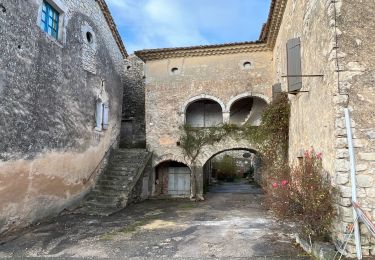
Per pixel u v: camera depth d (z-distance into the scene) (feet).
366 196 16.06
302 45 23.94
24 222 25.13
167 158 44.65
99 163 39.27
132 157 43.65
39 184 26.89
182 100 45.42
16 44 23.82
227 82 44.70
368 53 16.96
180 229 24.95
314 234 17.75
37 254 19.01
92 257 18.34
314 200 17.29
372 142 16.39
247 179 77.87
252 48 44.21
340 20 17.20
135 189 38.93
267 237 21.83
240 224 26.43
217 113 49.90
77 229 25.08
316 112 20.25
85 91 35.70
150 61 47.19
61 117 30.45
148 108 46.19
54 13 30.48
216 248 19.63
